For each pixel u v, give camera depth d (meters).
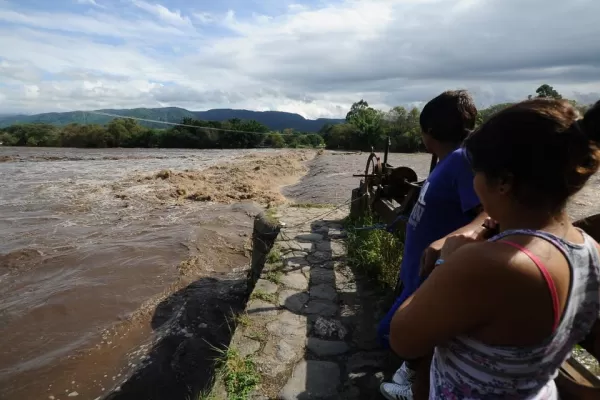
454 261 1.14
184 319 6.34
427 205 2.39
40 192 15.71
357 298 4.24
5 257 8.89
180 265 8.39
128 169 22.75
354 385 2.97
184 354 5.46
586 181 1.10
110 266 8.45
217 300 7.01
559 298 1.04
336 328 3.68
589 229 1.76
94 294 7.21
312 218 6.95
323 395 2.88
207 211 12.73
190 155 32.91
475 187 1.25
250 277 7.17
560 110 1.09
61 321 6.39
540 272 1.02
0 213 12.70
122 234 10.52
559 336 1.11
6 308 6.79
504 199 1.16
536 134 1.06
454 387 1.26
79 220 11.89
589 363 2.89
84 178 19.12
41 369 5.23
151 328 6.20
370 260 4.80
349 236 5.75
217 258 8.98
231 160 27.38
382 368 3.15
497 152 1.11
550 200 1.11
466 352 1.21
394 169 5.11
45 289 7.47
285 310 3.98
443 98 2.31
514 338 1.09
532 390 1.19
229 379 3.02
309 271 4.86
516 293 1.02
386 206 4.94
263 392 2.90
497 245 1.08
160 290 7.38
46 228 11.09
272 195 15.02
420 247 2.46
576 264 1.08
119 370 5.21
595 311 1.17
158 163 26.30
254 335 3.56
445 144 2.36
